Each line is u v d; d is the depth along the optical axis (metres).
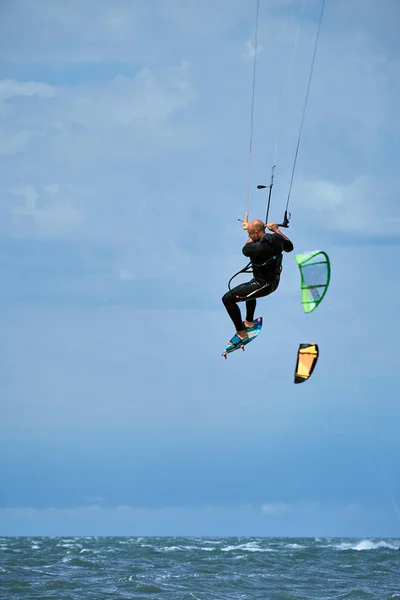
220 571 105.81
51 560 116.56
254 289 56.84
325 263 54.66
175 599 74.94
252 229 56.69
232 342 58.28
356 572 110.00
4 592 77.31
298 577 100.19
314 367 51.19
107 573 98.44
